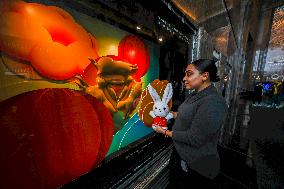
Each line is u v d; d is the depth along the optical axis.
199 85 1.42
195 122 1.27
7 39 0.80
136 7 1.64
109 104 1.43
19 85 0.86
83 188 1.23
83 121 1.20
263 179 2.56
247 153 3.50
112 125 1.48
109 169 1.48
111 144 1.52
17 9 0.83
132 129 1.77
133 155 1.78
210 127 1.22
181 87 2.78
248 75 8.73
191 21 2.71
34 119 0.92
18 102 0.85
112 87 1.46
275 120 5.81
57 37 1.02
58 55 1.03
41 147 0.95
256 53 9.30
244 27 5.42
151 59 1.97
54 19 1.00
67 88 1.10
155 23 1.96
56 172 1.04
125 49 1.58
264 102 8.41
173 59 2.46
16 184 0.86
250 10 5.45
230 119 5.10
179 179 1.60
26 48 0.87
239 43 5.48
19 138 0.86
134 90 1.73
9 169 0.82
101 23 1.32
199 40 3.10
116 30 1.47
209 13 3.15
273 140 4.14
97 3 1.25
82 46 1.18
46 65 0.97
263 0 8.52
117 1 1.42
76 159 1.16
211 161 1.37
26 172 0.89
